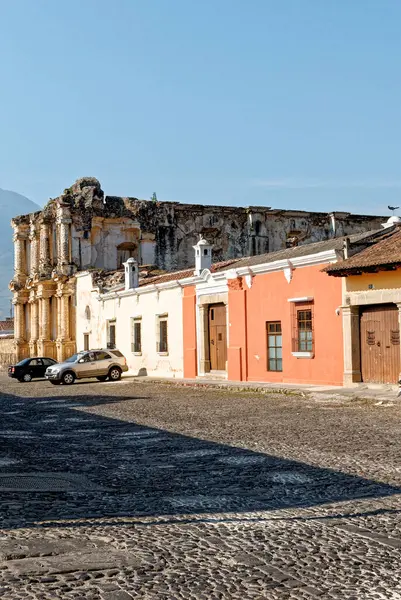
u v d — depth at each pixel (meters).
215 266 35.75
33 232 57.25
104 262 51.56
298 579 5.80
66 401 25.05
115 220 51.75
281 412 18.72
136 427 16.55
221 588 5.62
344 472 10.34
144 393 27.47
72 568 6.10
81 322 48.25
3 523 7.67
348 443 12.97
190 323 34.78
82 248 50.66
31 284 55.56
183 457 12.17
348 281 24.83
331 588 5.59
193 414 18.94
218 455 12.24
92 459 12.19
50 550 6.62
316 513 8.05
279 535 7.13
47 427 17.28
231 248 54.31
